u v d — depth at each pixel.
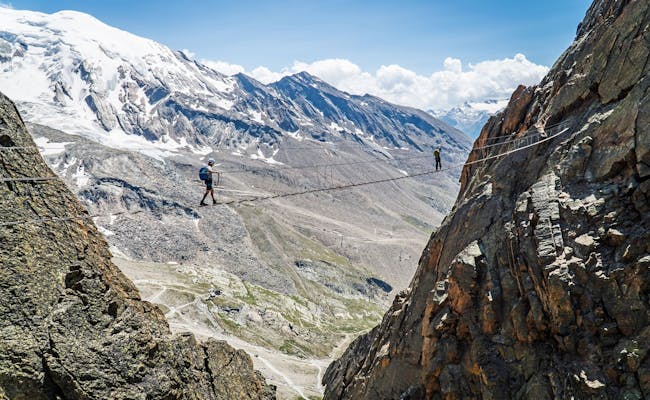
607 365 30.08
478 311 41.53
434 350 43.72
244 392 43.09
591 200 36.53
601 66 44.62
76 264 33.72
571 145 42.31
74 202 37.94
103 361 30.08
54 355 28.45
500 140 63.31
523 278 38.16
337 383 78.81
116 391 29.48
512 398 35.38
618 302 31.31
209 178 34.75
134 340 32.50
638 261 31.06
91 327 31.17
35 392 27.00
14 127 36.94
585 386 30.27
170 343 36.06
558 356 33.75
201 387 36.97
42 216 34.25
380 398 51.97
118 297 34.59
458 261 44.16
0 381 26.17
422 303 53.53
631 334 30.11
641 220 32.94
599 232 34.53
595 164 38.53
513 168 48.97
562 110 48.12
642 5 42.59
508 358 37.34
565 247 35.88
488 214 47.09
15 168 34.84
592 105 44.00
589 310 32.59
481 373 37.81
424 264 58.50
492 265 42.38
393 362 52.94
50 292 30.86
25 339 28.09
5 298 28.98
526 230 39.59
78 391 28.12
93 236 38.16
